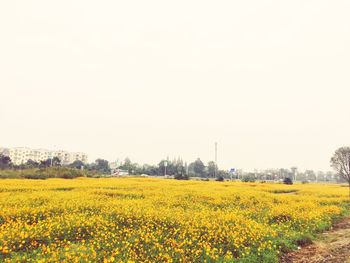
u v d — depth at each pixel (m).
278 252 11.26
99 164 125.50
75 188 29.03
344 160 66.50
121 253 10.51
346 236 14.77
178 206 20.06
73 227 13.06
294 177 142.38
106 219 14.78
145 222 14.55
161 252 10.66
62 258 9.59
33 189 27.08
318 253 12.03
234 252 11.44
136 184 36.03
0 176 49.25
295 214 17.91
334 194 33.69
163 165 117.94
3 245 10.44
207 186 38.53
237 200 24.58
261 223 15.45
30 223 14.22
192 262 10.18
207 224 13.59
